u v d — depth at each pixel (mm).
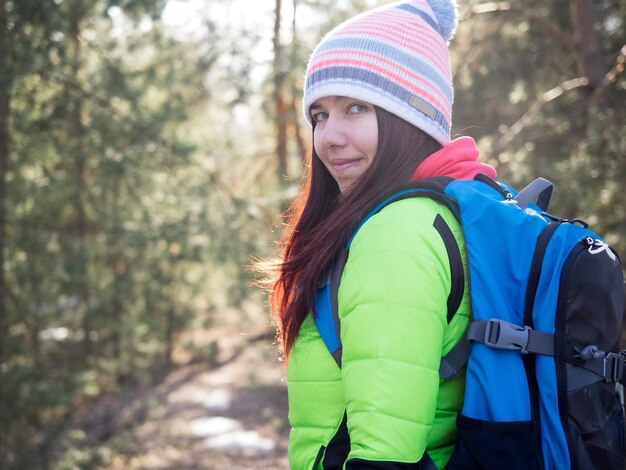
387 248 1060
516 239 1111
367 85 1211
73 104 6500
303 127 11273
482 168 1296
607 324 1102
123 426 8023
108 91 6863
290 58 9625
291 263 1235
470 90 7297
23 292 6629
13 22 5801
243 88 10453
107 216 7691
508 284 1105
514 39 7121
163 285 8781
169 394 10289
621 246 4047
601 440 1076
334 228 1178
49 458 6074
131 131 6836
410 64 1224
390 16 1270
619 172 4430
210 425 9000
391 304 1028
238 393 10555
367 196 1191
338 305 1125
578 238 1135
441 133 1258
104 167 6930
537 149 5512
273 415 9625
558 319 1079
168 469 7375
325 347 1164
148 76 7383
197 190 7223
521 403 1057
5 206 6570
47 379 6453
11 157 6473
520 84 6938
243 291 7938
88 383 6777
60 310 7184
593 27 5762
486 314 1078
